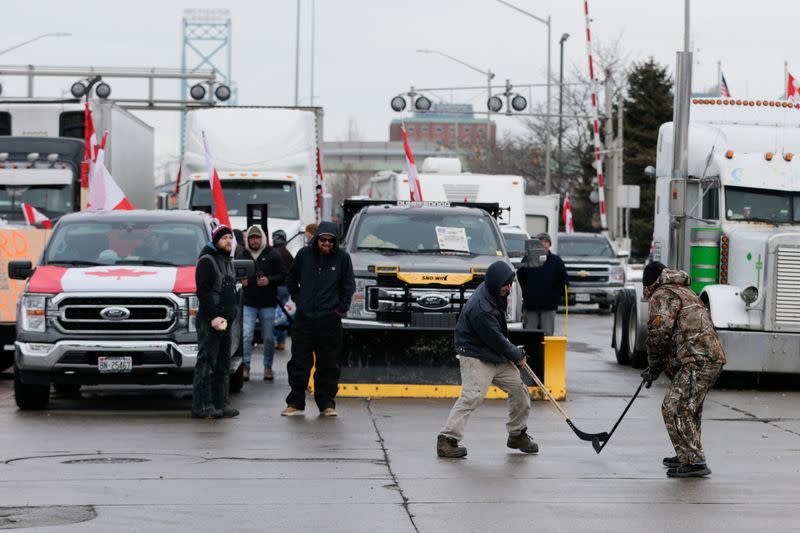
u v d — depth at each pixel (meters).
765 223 42.22
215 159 62.19
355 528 19.39
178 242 34.91
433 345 35.47
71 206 62.41
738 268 41.28
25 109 66.31
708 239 42.59
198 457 25.53
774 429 30.91
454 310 36.06
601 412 33.22
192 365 32.19
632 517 20.33
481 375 25.73
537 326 43.22
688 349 24.05
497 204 43.12
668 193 46.19
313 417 31.64
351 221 41.12
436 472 24.14
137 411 33.06
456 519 20.06
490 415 32.34
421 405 33.88
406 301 35.94
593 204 152.62
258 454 25.95
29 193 62.09
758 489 22.80
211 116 63.81
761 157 42.59
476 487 22.70
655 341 24.25
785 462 25.86
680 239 43.47
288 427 29.86
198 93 98.50
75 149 63.66
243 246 42.00
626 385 40.16
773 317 39.47
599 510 20.83
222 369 31.61
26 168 62.34
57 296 32.16
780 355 39.50
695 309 24.19
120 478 23.19
